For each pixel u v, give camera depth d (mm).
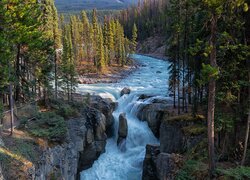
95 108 40156
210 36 18578
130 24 163750
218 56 21438
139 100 48656
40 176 22453
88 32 98000
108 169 35906
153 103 43688
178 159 25781
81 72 81438
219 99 22016
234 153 23594
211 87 19078
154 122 39000
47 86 39188
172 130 31828
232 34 20875
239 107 22531
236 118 22578
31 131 26766
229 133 24219
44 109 36625
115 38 97188
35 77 38562
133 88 60750
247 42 21594
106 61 88938
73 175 29719
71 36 92875
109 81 73000
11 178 19234
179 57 37531
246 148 21922
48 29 41844
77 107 38812
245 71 21281
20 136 25359
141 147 38844
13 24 26578
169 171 25438
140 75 82000
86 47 96938
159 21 145750
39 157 23453
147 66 100188
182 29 34156
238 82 21312
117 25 99000
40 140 25906
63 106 36656
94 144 35719
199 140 27797
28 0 29906
